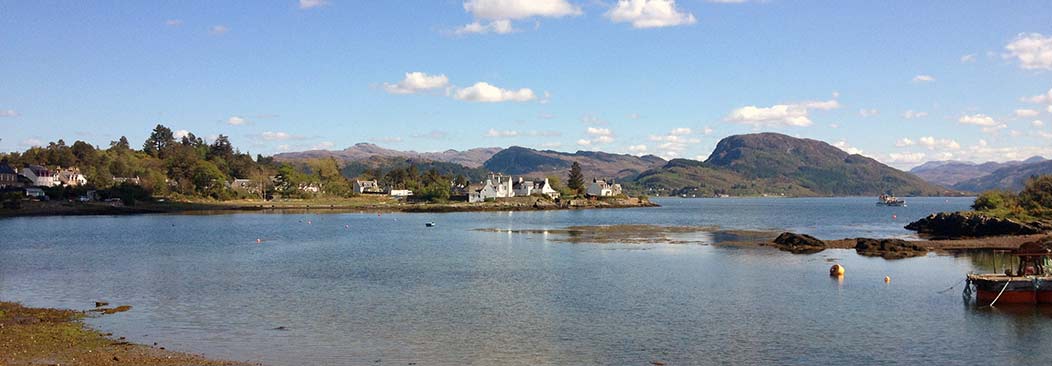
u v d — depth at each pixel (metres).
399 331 36.22
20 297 46.12
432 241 92.50
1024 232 93.94
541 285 51.50
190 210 186.62
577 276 56.38
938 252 76.06
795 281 53.66
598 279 54.62
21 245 83.19
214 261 67.00
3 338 32.78
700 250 78.19
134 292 48.03
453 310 41.75
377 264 64.81
